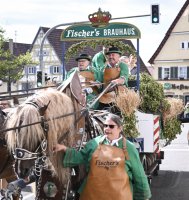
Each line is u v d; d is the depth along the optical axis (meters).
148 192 5.24
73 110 5.35
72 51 9.09
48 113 4.95
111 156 5.05
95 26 8.72
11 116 4.99
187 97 53.19
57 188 5.23
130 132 7.47
